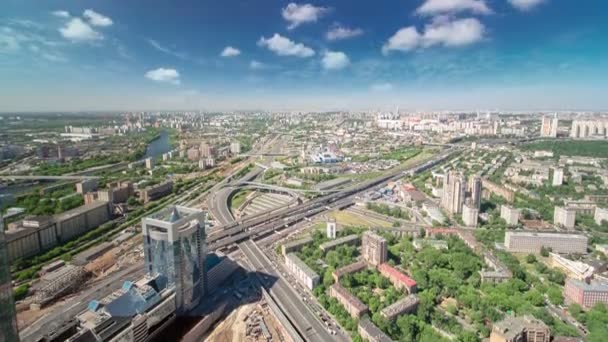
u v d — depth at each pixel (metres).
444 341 199.88
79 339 173.25
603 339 197.75
